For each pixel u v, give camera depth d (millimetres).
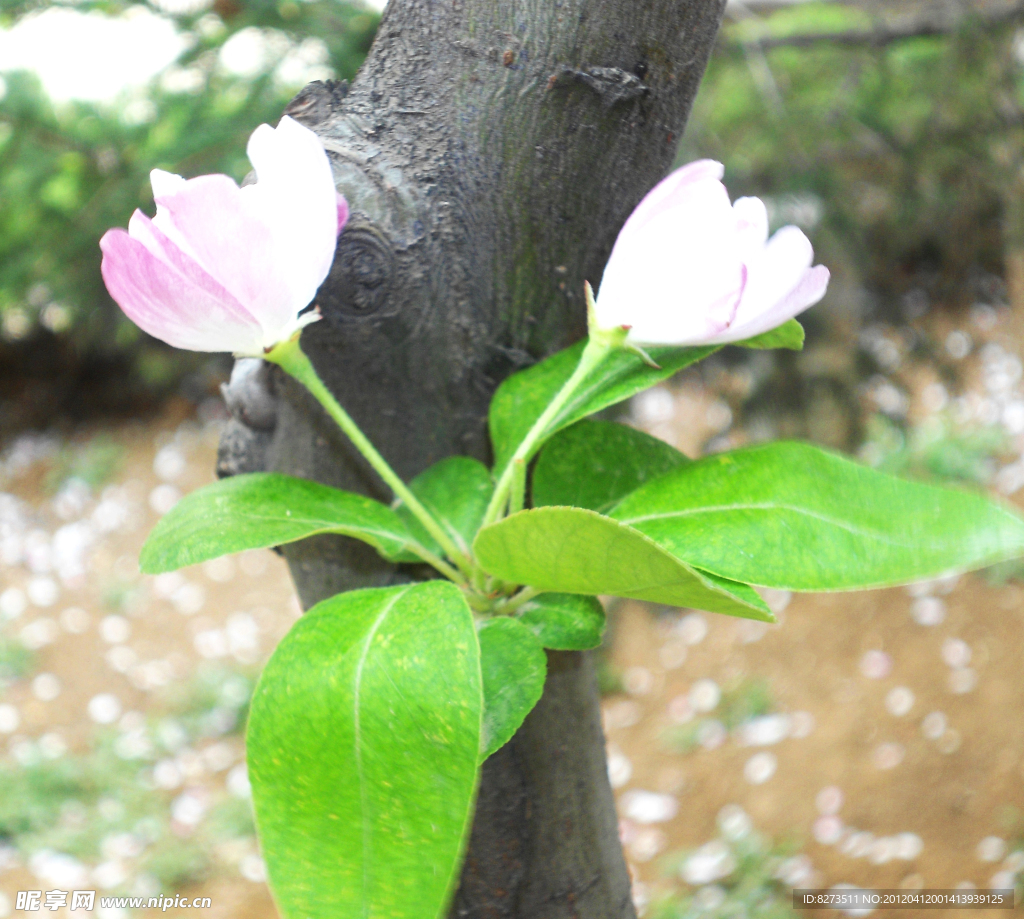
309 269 274
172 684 1844
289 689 264
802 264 276
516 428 313
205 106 710
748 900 1218
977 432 2031
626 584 270
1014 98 926
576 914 349
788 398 937
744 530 280
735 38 926
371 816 255
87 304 1007
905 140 947
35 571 2223
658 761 1578
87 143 819
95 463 2559
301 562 342
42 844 1408
